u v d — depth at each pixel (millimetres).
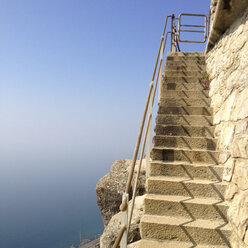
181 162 2762
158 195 2434
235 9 2689
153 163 2662
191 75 4270
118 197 5273
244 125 2096
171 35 5820
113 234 3443
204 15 5531
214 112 3299
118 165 5922
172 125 3205
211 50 4160
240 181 1994
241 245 1700
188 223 2094
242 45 2482
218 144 2855
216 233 1990
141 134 1776
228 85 2803
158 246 1994
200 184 2385
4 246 96500
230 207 2102
